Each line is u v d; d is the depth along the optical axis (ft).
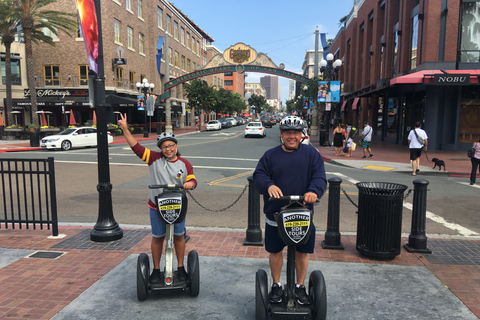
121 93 112.16
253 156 56.90
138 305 11.31
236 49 114.11
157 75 141.08
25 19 80.89
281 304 9.82
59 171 40.96
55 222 18.03
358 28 109.91
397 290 12.30
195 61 199.11
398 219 14.82
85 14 15.37
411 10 67.62
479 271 14.02
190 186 11.30
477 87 59.06
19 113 108.17
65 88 106.52
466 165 44.91
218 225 20.94
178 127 171.12
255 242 16.99
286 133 9.44
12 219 18.61
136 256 15.39
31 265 14.37
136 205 25.52
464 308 11.10
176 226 11.59
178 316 10.69
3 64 106.93
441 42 58.23
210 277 13.42
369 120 99.40
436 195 29.30
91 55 15.79
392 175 39.55
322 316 9.71
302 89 112.37
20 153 61.36
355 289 12.36
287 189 9.58
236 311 11.00
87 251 15.98
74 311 10.89
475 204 26.27
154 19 137.49
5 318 10.43
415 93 68.13
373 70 91.04
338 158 53.06
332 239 16.48
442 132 60.34
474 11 57.21
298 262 10.30
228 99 194.39
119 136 105.40
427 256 15.66
